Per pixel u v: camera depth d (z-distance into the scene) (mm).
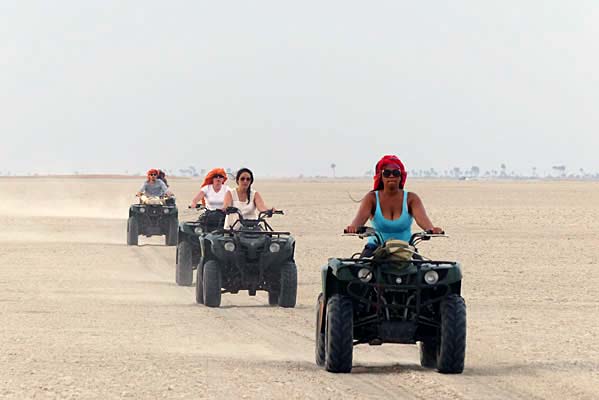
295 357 32812
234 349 34344
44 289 53594
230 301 49125
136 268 67250
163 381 28062
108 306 46375
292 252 46969
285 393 26438
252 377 28750
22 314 43250
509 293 54281
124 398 25703
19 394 26156
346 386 27484
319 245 89250
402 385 27750
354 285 30312
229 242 46000
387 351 34875
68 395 26047
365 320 29875
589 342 36875
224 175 56125
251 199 47812
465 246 89312
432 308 30781
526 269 68688
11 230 108938
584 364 31844
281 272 46438
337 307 29406
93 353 33000
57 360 31531
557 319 43625
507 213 154375
